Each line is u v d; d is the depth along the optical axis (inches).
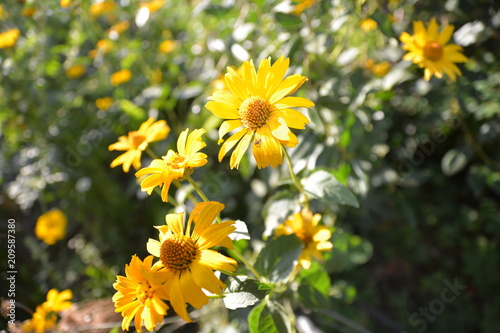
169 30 29.7
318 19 18.7
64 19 28.2
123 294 9.7
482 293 25.3
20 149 26.6
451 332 24.3
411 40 15.3
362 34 20.1
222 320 19.3
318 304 13.9
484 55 20.6
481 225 27.1
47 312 15.2
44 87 26.3
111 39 26.2
